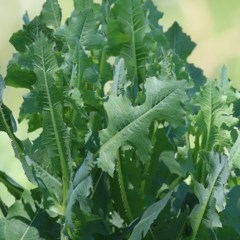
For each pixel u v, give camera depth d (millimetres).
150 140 1146
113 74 1230
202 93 1184
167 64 1180
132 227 1144
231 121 1177
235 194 1159
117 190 1193
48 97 1137
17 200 1196
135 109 1099
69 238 1133
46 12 1244
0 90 1131
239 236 1175
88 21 1198
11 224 1163
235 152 1155
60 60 1164
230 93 1239
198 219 1105
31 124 1209
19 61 1136
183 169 1183
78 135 1159
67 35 1193
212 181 1080
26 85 1194
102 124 1187
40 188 1136
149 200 1201
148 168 1197
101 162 1117
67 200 1122
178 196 1224
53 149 1148
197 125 1194
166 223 1141
